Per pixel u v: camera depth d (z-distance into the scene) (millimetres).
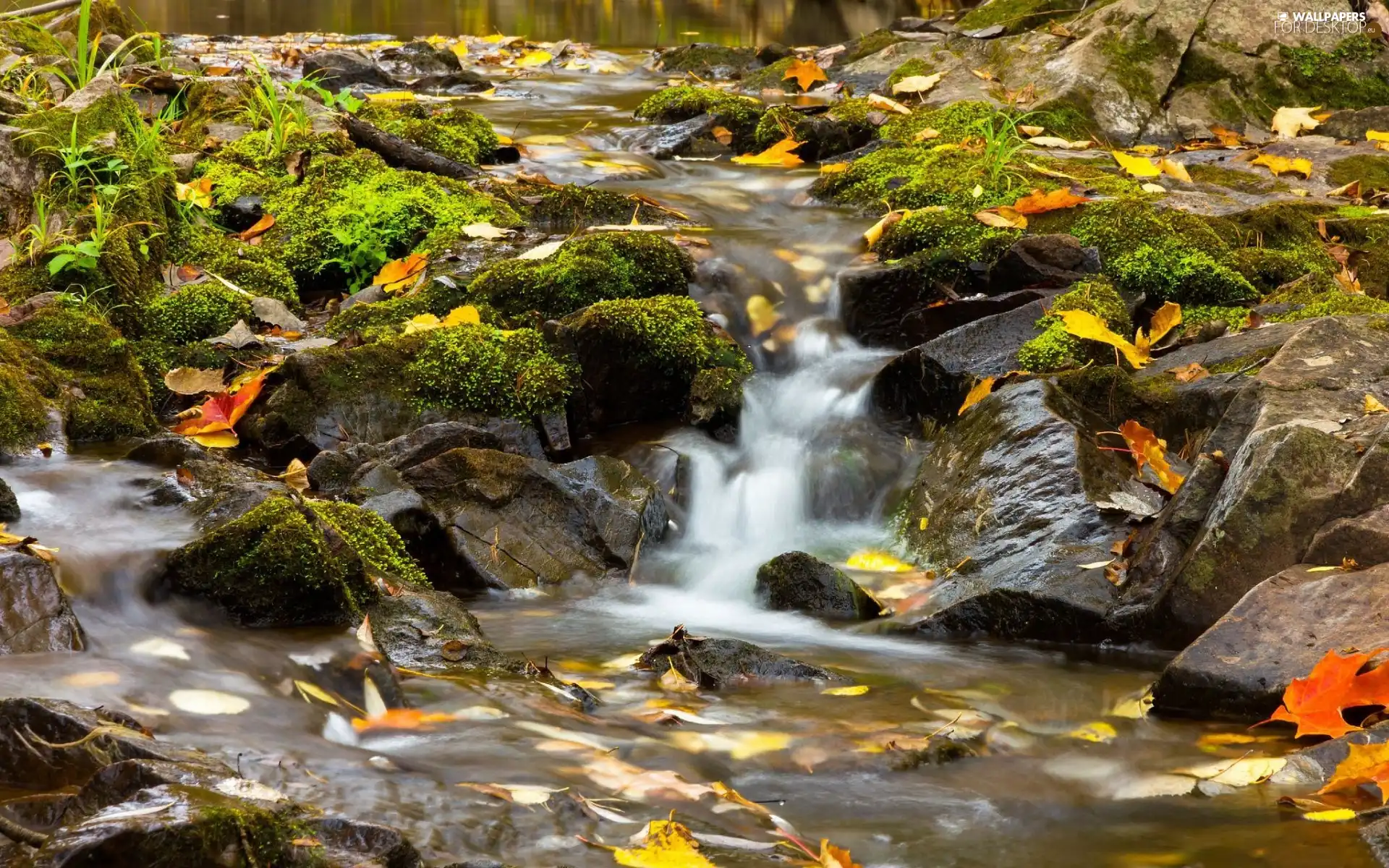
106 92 6293
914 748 3076
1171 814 2791
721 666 3541
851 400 5480
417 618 3627
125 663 3070
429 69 10945
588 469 4680
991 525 4316
